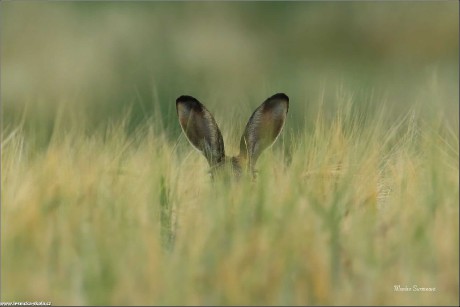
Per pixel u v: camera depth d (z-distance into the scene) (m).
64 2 58.69
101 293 16.94
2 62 53.91
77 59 54.62
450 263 18.12
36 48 55.38
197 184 22.08
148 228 18.41
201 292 17.20
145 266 17.36
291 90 50.50
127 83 53.12
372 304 17.25
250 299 17.12
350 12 59.78
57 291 17.33
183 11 60.47
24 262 17.83
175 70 55.84
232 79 54.62
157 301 16.84
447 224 18.83
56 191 19.77
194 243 17.94
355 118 22.12
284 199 19.30
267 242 17.77
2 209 19.33
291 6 61.88
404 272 17.86
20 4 57.53
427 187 20.31
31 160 22.48
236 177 22.03
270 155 22.09
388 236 18.80
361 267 17.83
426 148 21.31
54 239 18.20
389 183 22.00
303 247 17.81
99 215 18.98
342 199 20.05
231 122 24.84
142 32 58.25
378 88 48.97
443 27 58.28
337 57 58.69
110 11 59.41
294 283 17.42
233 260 17.31
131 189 20.69
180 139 23.69
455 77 51.75
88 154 21.89
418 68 55.62
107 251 17.66
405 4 59.53
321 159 21.34
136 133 24.16
